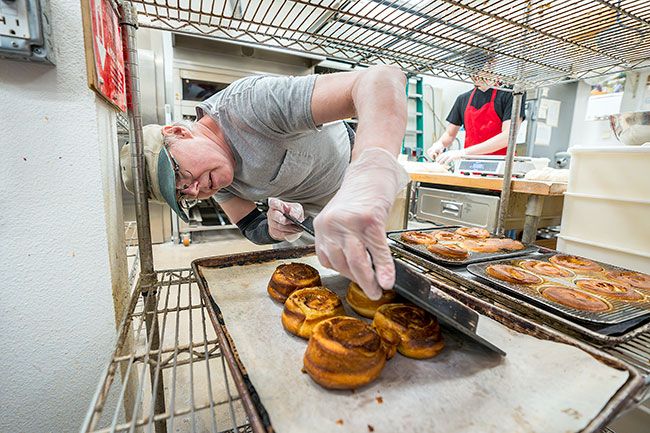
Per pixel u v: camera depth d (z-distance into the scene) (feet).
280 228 3.30
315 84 2.42
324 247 1.73
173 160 2.47
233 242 9.07
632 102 5.77
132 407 2.43
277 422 1.22
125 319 1.79
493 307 2.02
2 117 1.58
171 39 7.25
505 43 3.02
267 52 7.95
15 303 1.71
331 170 3.70
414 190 7.00
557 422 1.22
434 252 3.04
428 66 3.55
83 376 1.93
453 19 2.55
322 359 1.43
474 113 7.66
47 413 1.86
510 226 4.53
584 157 3.27
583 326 1.82
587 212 3.28
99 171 1.83
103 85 1.90
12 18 1.40
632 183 2.92
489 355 1.69
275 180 3.18
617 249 3.03
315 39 2.85
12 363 1.75
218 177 2.70
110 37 2.11
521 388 1.44
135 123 2.32
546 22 2.60
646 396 1.38
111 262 2.05
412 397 1.39
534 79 3.93
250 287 2.48
